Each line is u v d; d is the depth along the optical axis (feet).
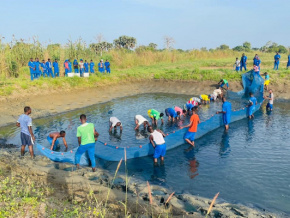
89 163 30.53
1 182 21.18
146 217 18.42
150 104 64.23
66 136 40.34
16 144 37.47
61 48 91.35
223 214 19.93
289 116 51.13
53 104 60.34
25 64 82.28
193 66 105.70
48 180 24.06
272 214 20.38
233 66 94.73
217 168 29.71
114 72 93.71
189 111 52.54
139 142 37.19
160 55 128.36
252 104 49.52
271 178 27.04
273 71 78.43
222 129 43.98
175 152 34.83
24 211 16.67
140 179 27.14
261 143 37.17
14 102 56.90
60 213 17.13
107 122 48.16
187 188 25.30
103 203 20.17
